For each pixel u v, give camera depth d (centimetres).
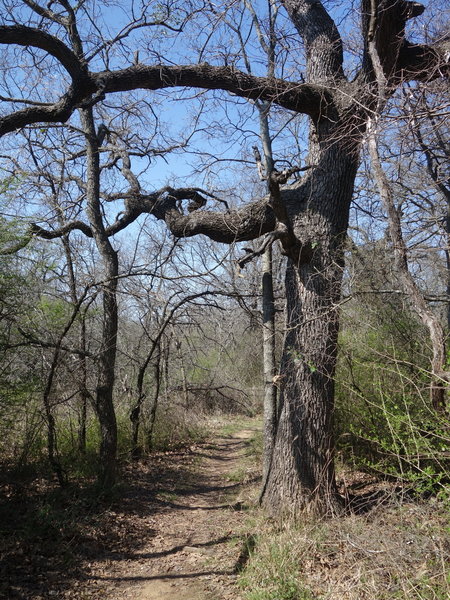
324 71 742
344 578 498
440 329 428
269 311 881
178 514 840
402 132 454
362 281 714
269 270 897
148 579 585
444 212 795
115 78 680
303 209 738
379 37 640
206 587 555
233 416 1934
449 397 572
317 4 776
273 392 834
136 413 1205
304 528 632
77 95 679
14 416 784
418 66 689
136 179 945
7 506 708
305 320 709
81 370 891
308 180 749
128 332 1345
